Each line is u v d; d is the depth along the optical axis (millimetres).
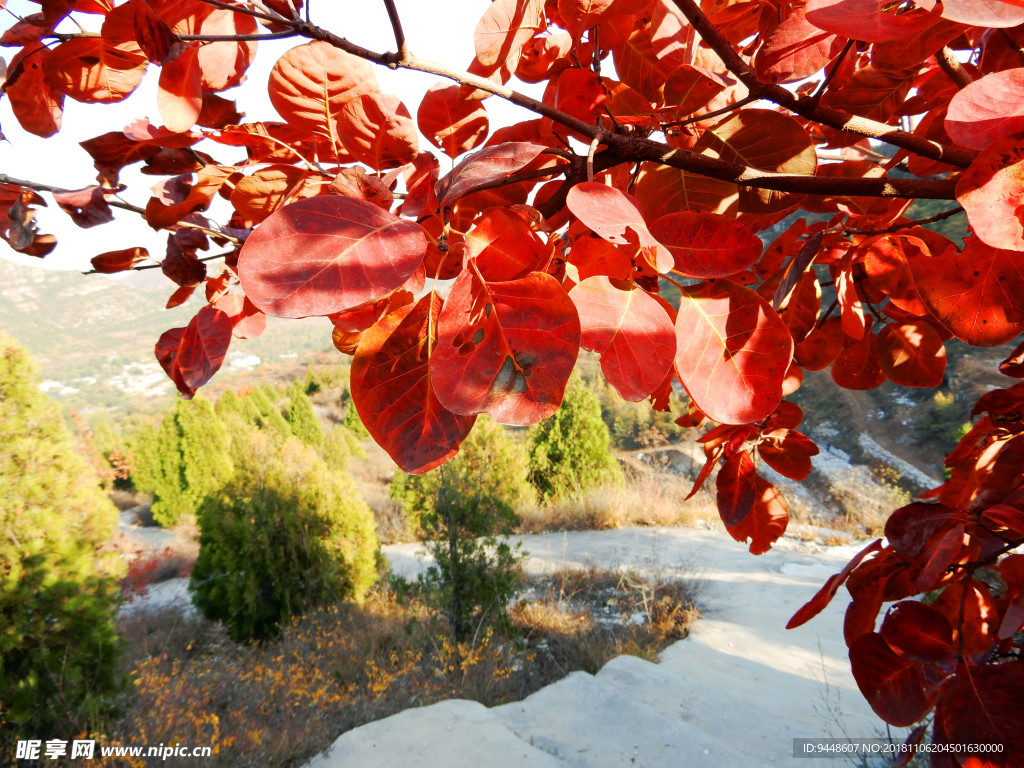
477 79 460
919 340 923
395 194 461
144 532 15766
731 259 427
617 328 402
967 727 588
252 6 409
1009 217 370
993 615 765
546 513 11477
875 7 374
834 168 757
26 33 436
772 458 936
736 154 611
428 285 428
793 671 5238
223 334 497
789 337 421
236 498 7301
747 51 760
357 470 17594
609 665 4930
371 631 6277
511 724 4117
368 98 475
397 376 401
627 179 646
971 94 373
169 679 5379
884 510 11953
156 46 392
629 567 8406
